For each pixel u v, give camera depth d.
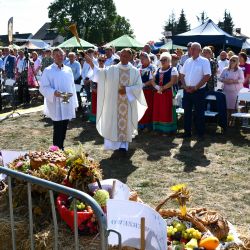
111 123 7.95
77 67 12.89
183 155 8.23
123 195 3.83
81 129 10.77
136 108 8.03
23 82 15.38
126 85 7.83
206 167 7.48
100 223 2.57
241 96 10.46
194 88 9.23
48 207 3.64
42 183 2.85
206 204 5.75
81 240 3.31
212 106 10.20
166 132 9.77
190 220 3.64
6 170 3.04
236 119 11.12
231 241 3.51
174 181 6.71
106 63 12.28
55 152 4.26
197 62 9.20
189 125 9.56
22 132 10.62
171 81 9.48
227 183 6.62
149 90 9.93
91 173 3.80
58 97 7.56
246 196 6.06
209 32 16.22
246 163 7.72
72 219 3.36
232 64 10.68
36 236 3.38
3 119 12.51
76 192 2.66
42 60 15.99
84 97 14.49
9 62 16.09
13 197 3.77
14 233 3.21
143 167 7.49
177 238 3.52
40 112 13.65
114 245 3.03
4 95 14.41
